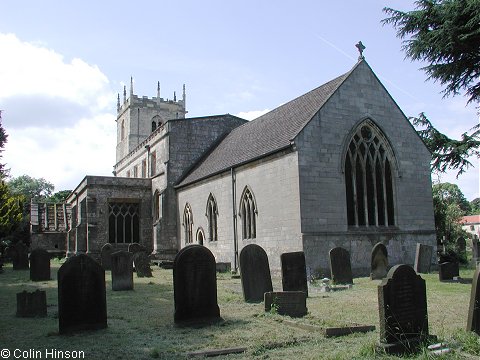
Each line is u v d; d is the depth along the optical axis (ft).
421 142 88.48
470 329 28.58
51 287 65.36
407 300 27.43
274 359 25.64
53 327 35.91
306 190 74.74
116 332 33.86
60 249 151.43
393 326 26.66
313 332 31.96
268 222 81.76
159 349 28.45
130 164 170.60
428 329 29.53
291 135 79.61
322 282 62.39
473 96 71.51
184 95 219.82
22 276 84.23
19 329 35.22
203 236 107.45
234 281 71.67
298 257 50.98
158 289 62.39
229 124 134.92
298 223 73.92
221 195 99.30
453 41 66.23
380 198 83.71
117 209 127.75
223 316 38.93
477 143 77.46
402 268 27.63
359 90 83.46
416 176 87.10
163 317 39.86
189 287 36.81
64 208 167.73
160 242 121.19
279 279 76.54
